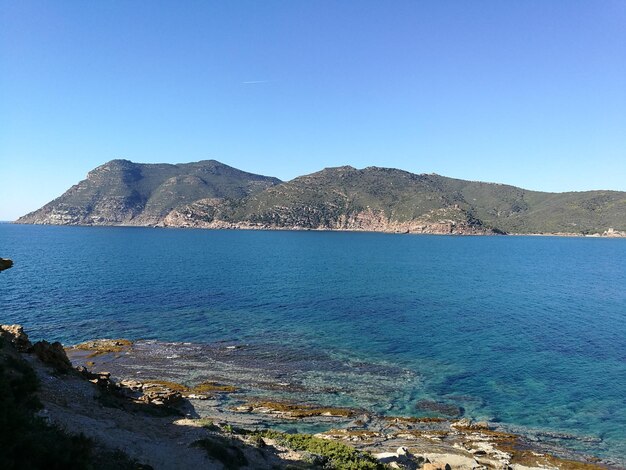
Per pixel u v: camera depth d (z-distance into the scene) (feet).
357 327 195.72
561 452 95.96
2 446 35.86
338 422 106.93
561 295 295.07
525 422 110.11
